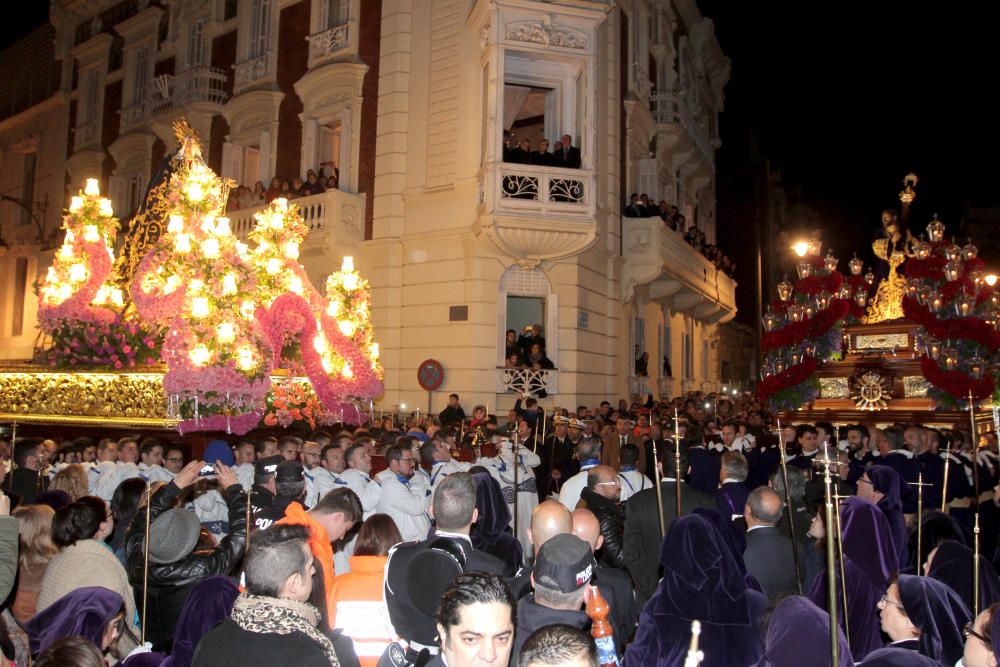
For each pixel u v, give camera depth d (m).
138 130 27.03
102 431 12.07
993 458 10.22
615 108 20.73
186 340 10.52
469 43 18.53
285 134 21.91
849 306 14.68
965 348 12.99
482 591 2.89
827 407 14.69
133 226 12.73
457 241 18.20
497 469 9.80
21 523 4.80
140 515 4.91
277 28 22.61
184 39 25.56
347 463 7.68
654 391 24.36
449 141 18.61
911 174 15.94
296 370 13.02
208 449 7.18
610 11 19.72
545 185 17.23
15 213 34.12
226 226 11.52
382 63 19.69
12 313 33.22
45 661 3.00
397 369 18.80
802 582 5.77
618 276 20.67
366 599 4.36
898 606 3.85
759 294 39.41
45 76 33.41
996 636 3.01
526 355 18.02
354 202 19.48
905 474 8.73
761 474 10.80
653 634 4.04
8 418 12.96
